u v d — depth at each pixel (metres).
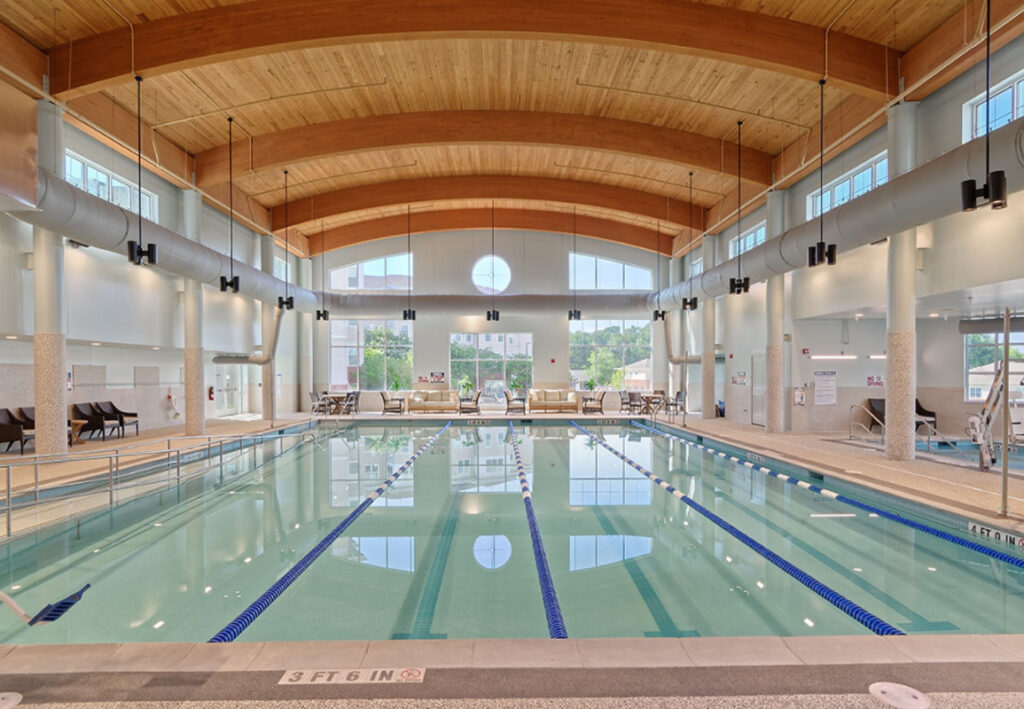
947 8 7.14
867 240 7.99
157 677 2.55
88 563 5.09
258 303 17.22
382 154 13.12
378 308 17.45
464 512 6.76
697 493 7.65
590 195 14.91
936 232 8.40
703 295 13.87
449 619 3.97
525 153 13.21
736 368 15.59
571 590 4.44
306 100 10.04
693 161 11.27
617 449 11.78
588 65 9.20
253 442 12.45
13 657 2.71
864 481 7.00
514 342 20.27
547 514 6.64
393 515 6.64
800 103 9.66
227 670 2.60
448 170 14.38
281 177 13.56
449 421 16.59
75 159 9.49
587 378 20.19
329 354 19.91
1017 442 9.54
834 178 10.45
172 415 14.61
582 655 2.72
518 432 14.79
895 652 2.75
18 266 8.85
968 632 3.67
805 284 12.08
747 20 7.58
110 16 7.36
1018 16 6.20
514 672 2.58
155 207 11.34
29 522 5.88
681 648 2.79
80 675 2.56
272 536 5.86
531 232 19.58
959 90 7.53
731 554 5.26
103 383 12.13
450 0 7.30
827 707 2.32
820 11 7.46
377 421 16.34
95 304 10.36
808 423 12.56
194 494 7.70
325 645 2.83
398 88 9.91
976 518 5.27
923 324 11.96
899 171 8.09
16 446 10.12
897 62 8.05
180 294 13.05
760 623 3.87
